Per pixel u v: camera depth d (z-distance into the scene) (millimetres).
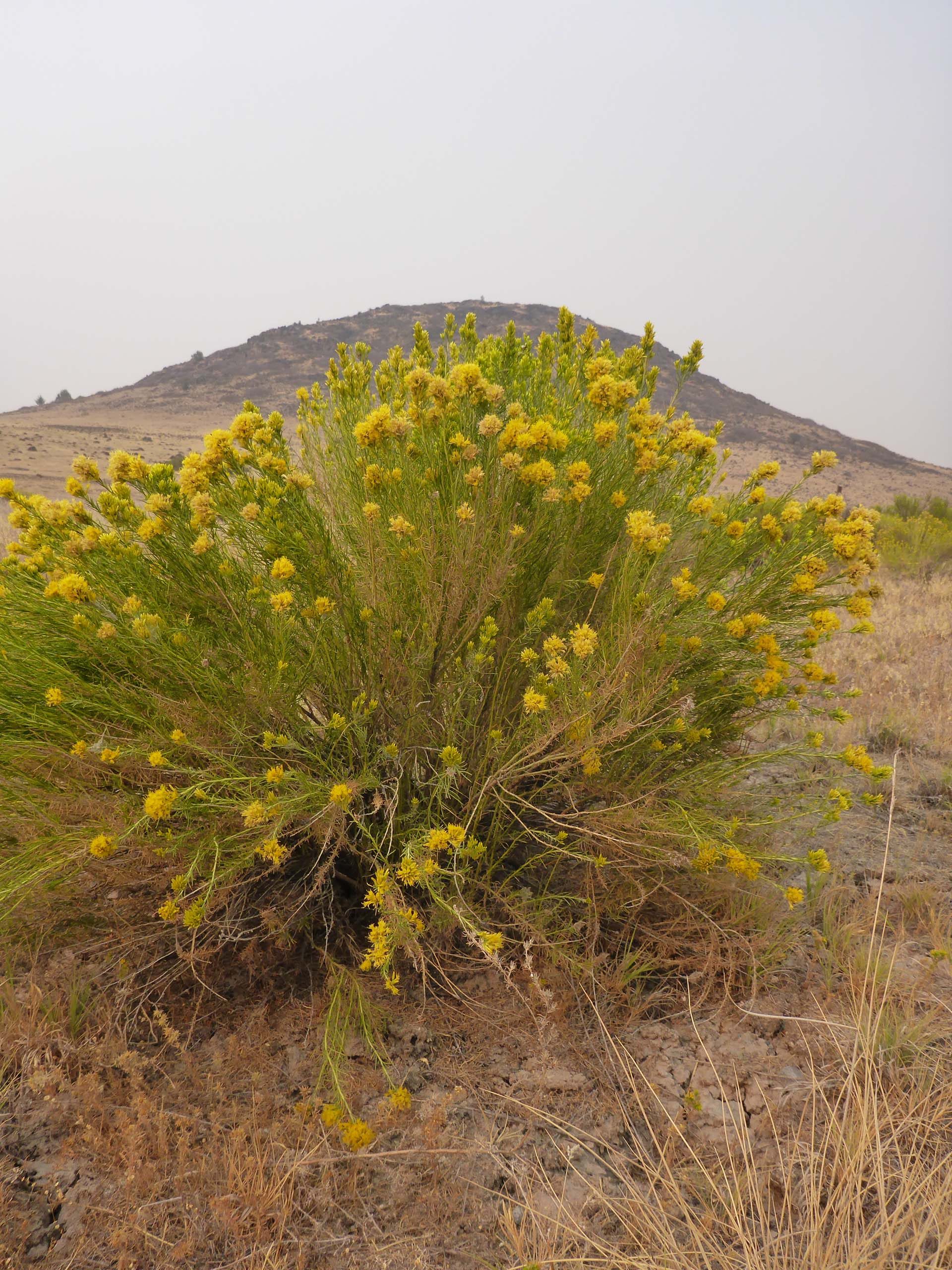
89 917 2320
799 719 4164
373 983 2260
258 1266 1516
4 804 2078
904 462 118312
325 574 2271
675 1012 2271
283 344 156375
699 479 2662
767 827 2738
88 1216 1597
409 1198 1684
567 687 2068
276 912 2268
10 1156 1726
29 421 89125
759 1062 2086
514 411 2311
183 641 2070
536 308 177625
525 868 2480
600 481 2486
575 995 2242
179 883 1818
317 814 2047
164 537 2182
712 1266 1534
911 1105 1884
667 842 2281
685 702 2561
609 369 2502
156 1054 2039
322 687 2455
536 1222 1570
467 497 2305
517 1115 1911
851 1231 1580
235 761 2205
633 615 2178
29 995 2070
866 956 2402
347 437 2660
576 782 2373
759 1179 1724
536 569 2516
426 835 2162
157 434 74250
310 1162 1654
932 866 3062
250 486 2258
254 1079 1916
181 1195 1623
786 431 123000
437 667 2404
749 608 2383
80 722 2092
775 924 2506
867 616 2309
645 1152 1804
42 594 2215
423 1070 2035
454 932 2381
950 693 4867
